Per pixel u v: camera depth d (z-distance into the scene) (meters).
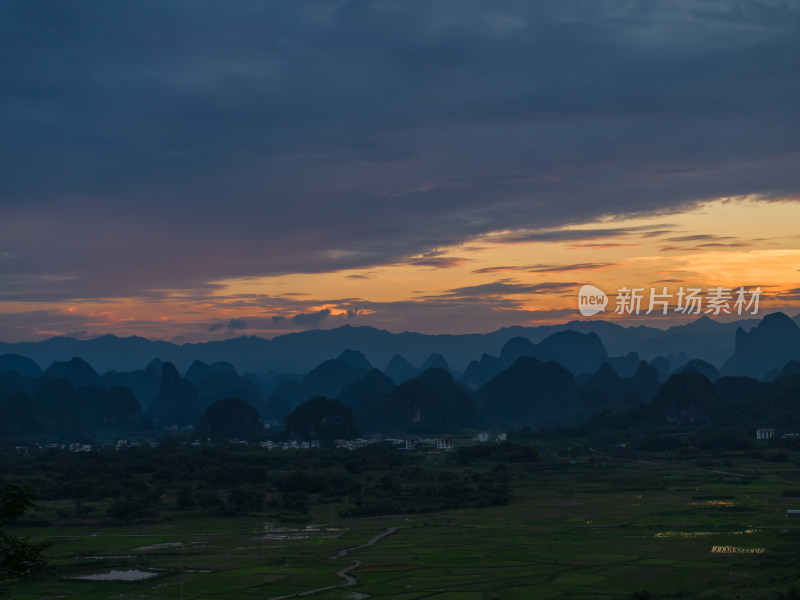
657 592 71.50
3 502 40.28
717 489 142.75
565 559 87.25
